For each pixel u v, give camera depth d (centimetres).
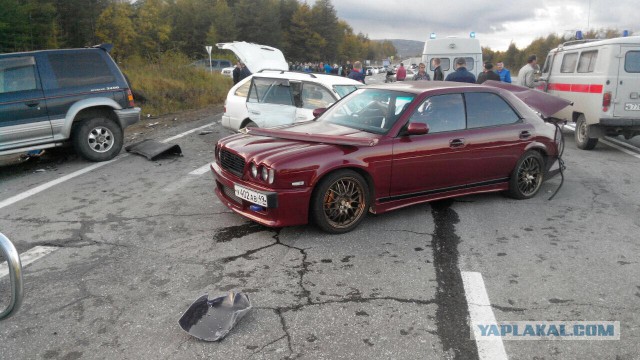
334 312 327
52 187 645
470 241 455
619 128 899
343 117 546
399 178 486
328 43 8419
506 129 554
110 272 387
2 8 3534
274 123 797
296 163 429
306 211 443
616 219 524
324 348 287
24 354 282
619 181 692
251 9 7269
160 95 1730
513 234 475
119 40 4775
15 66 709
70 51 763
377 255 420
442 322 316
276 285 365
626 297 351
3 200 589
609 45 877
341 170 453
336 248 434
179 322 304
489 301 343
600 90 888
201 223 500
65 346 289
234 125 873
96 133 788
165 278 377
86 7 4569
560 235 474
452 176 522
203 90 1997
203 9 6806
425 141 493
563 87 1055
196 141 995
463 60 991
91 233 473
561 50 1110
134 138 1046
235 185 464
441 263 405
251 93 855
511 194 586
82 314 325
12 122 702
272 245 441
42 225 497
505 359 279
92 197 596
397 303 339
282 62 1641
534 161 589
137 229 484
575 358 281
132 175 705
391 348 287
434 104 514
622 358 281
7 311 221
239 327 308
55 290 358
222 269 392
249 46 1566
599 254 428
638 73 864
